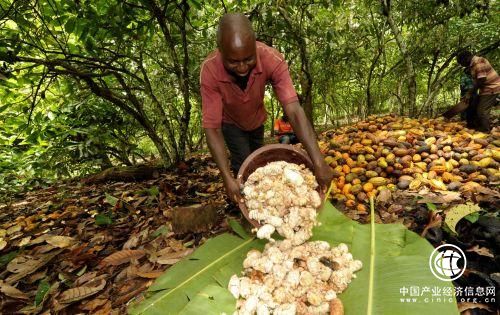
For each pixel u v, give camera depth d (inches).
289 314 57.7
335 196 111.0
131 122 239.0
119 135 253.8
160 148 193.6
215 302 61.2
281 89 82.0
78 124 223.5
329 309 59.9
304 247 70.2
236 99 88.0
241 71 68.9
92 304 79.4
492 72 175.2
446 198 97.4
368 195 109.3
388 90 354.3
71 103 219.6
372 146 133.7
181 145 200.8
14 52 137.3
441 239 77.4
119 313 74.7
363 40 270.5
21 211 167.8
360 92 364.8
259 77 83.7
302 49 186.5
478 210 80.2
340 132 182.7
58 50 185.2
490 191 96.7
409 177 114.7
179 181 167.8
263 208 73.1
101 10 158.7
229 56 65.7
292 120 80.0
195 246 96.3
